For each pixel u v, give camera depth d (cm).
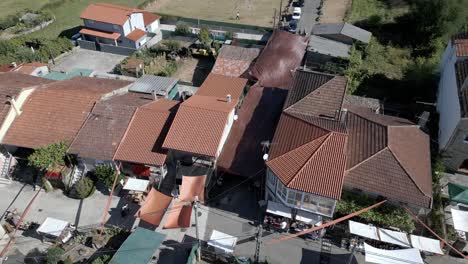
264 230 3753
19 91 4472
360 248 3519
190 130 3978
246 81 5109
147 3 8956
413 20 7081
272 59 5634
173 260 3497
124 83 5231
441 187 3931
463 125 3897
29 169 4438
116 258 3234
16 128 4350
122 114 4338
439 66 5488
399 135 3997
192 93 5744
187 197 3656
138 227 3556
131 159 3994
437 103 5081
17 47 6800
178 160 4156
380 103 4994
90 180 4094
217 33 7119
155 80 5422
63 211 3969
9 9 9088
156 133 4184
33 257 3531
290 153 3606
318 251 3566
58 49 6800
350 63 6038
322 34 6562
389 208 3506
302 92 4306
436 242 3359
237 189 4162
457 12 6353
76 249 3575
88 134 4203
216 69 5788
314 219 3594
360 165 3678
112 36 6900
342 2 8819
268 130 4366
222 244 3434
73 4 9344
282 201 3597
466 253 3488
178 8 8862
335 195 3228
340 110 4106
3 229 3644
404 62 6334
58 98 4553
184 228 3769
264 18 8181
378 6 8425
